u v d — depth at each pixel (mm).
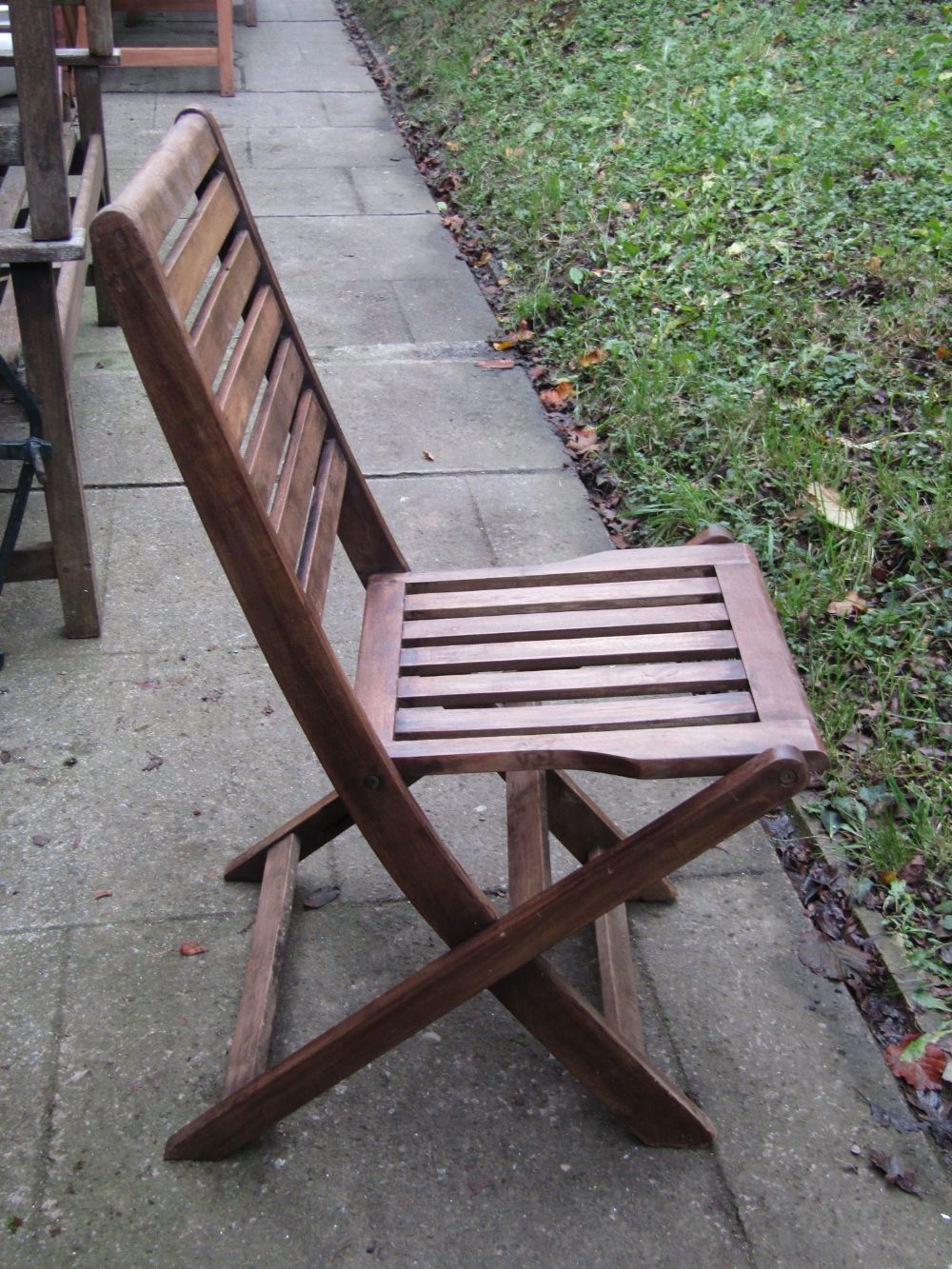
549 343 4629
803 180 5168
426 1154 1889
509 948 1728
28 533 3381
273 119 7488
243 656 3025
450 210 6051
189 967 2186
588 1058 1825
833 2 7422
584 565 2156
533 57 7406
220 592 3266
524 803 2102
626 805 2643
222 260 1875
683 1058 2053
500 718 1757
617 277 4742
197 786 2611
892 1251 1771
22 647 3012
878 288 4395
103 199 4512
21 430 2863
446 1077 2012
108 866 2398
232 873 2357
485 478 3857
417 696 1824
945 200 4895
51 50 2400
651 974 2211
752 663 1863
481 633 1977
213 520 1474
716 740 1678
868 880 2389
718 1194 1841
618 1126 1941
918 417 3715
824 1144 1918
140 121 7246
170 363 1377
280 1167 1861
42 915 2283
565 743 1688
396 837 1688
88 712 2807
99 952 2209
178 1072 1996
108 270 1328
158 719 2799
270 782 2639
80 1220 1776
